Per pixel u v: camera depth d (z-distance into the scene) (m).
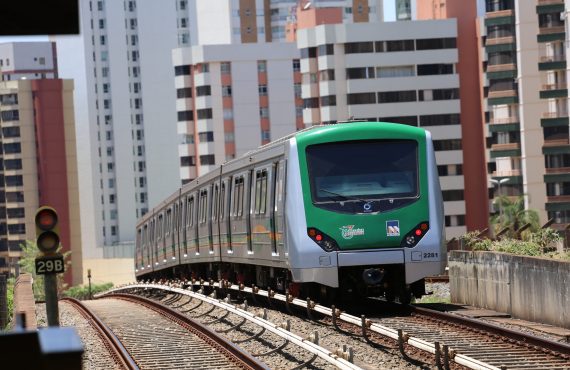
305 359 22.47
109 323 35.88
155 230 67.38
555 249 38.94
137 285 63.88
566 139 130.25
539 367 19.52
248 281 40.66
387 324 27.55
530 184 135.75
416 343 20.39
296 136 31.44
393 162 31.30
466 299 34.34
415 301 37.78
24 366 7.87
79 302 51.69
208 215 45.66
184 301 45.41
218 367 22.42
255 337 27.22
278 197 32.41
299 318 30.97
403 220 30.80
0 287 37.72
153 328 32.91
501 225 123.44
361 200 30.75
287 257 31.22
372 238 30.61
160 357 24.69
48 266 18.95
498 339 23.38
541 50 134.88
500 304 31.08
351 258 30.47
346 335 25.91
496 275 31.39
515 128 138.88
